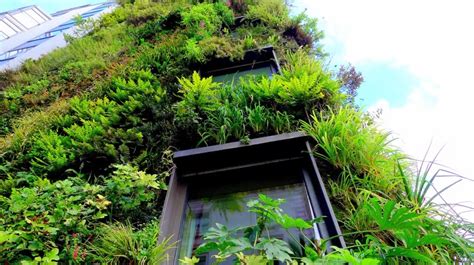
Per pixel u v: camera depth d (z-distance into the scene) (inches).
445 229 79.2
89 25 482.3
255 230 84.0
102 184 129.8
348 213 97.1
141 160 134.0
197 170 130.1
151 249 88.3
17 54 727.1
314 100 147.6
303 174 117.6
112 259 85.4
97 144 145.3
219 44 240.2
